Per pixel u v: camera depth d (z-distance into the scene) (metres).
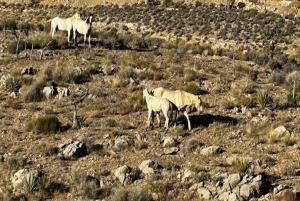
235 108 31.23
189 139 25.75
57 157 22.67
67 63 38.81
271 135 26.41
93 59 40.84
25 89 32.19
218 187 20.19
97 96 32.56
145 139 25.30
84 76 36.19
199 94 34.91
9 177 20.77
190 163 22.66
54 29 43.94
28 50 41.66
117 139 24.58
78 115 28.61
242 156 23.53
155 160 22.92
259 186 20.08
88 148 23.53
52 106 30.27
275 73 42.72
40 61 39.09
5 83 33.06
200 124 28.02
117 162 22.59
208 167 22.30
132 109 30.08
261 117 30.19
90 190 19.70
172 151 23.91
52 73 35.38
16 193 19.56
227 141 25.92
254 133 27.31
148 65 40.94
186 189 20.31
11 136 25.08
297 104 33.84
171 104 26.14
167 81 37.25
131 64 40.38
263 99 32.44
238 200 19.16
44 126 25.70
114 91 33.75
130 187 20.28
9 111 29.11
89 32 43.19
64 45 43.69
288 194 19.83
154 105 26.30
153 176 20.89
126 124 27.12
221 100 33.56
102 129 26.62
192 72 39.22
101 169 21.72
